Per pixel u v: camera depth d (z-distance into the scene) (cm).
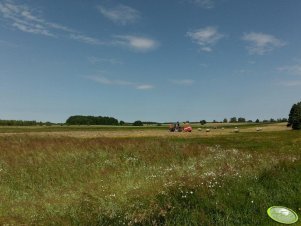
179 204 896
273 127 9038
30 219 978
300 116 7825
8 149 2183
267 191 963
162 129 8662
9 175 1689
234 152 1969
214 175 1076
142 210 877
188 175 1120
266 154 1609
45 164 1828
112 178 1489
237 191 957
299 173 1093
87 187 1326
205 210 877
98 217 903
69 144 2325
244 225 794
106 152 2097
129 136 5009
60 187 1552
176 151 2167
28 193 1490
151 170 1636
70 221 910
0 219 993
